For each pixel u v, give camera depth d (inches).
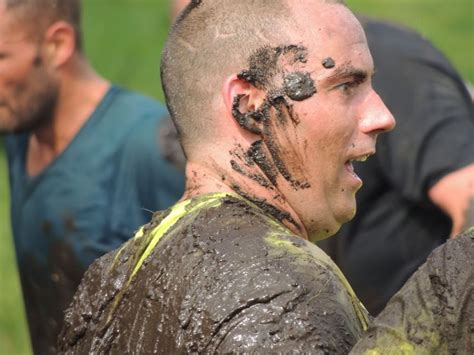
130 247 272.1
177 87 278.4
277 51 270.8
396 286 433.1
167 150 442.9
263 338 238.2
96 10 1279.5
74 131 455.8
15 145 470.6
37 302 467.8
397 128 424.8
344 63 270.8
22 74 446.0
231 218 259.0
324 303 242.7
